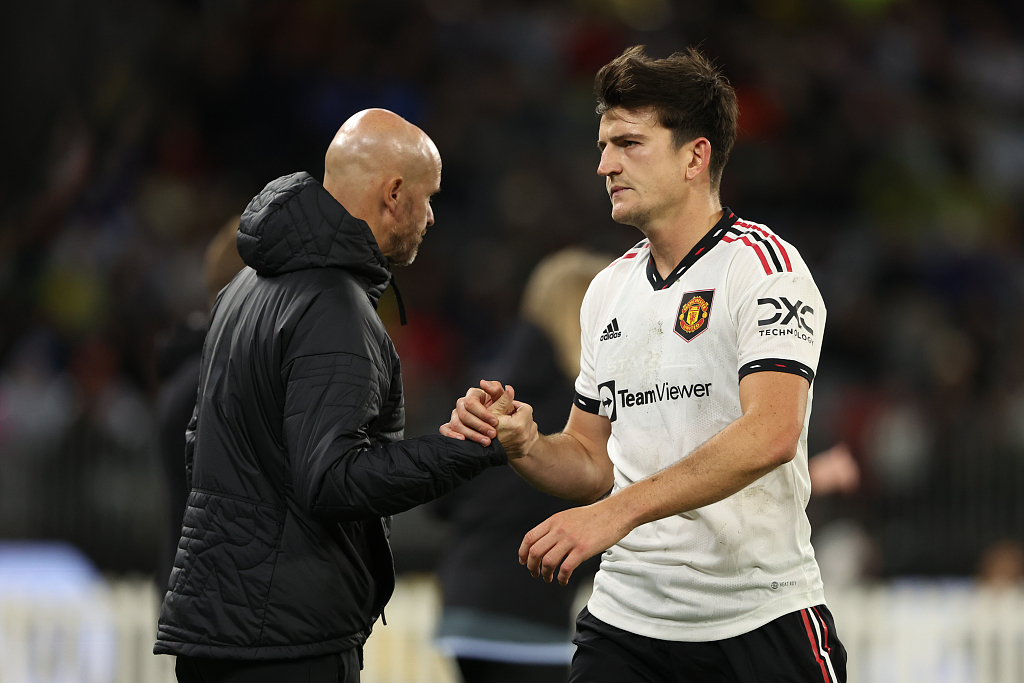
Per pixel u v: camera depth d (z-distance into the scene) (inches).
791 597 370.0
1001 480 1126.4
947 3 1939.0
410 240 405.4
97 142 1588.3
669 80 370.6
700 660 371.2
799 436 354.9
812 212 1701.5
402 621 884.6
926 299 1549.0
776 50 1803.6
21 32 1569.9
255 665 362.9
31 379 1275.8
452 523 577.0
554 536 335.3
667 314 378.3
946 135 1797.5
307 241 371.2
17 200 1553.9
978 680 882.8
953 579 1095.0
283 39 1713.8
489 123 1702.8
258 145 1669.5
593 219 1605.6
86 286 1440.7
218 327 390.3
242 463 368.8
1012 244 1711.4
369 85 1710.1
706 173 381.7
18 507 1073.5
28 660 895.7
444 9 1811.0
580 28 1813.5
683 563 371.9
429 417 1233.4
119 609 898.7
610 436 417.4
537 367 574.6
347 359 358.3
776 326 352.5
